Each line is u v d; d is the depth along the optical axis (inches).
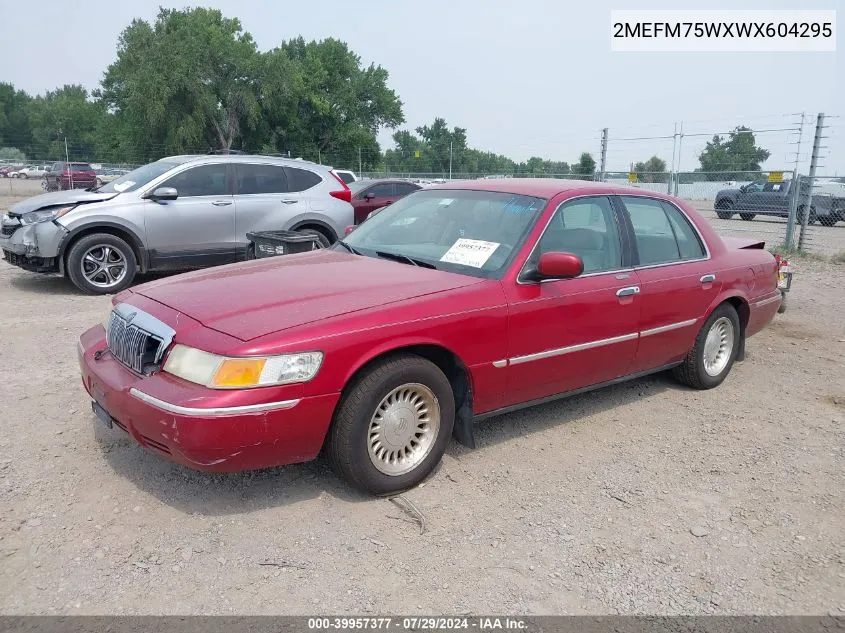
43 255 331.6
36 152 2583.7
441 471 155.7
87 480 144.9
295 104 2176.4
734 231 718.5
